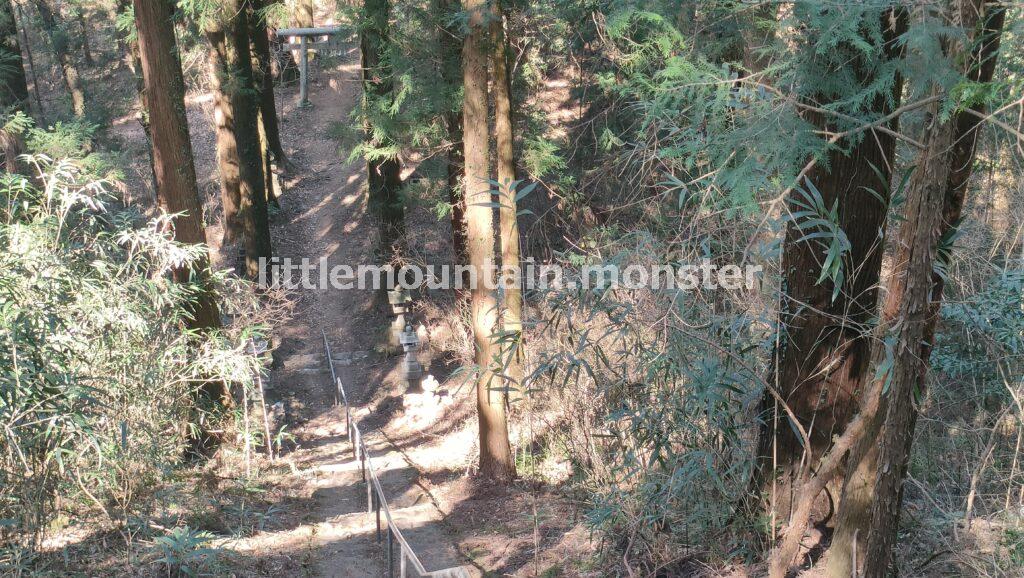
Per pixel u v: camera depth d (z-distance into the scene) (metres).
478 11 9.16
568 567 6.05
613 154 10.61
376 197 19.89
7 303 5.36
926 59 2.63
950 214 3.68
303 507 9.49
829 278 4.73
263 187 20.05
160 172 10.32
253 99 19.45
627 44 9.98
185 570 5.71
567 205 12.88
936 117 2.79
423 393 15.51
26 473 5.96
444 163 14.52
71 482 6.81
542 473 9.60
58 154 13.82
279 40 29.80
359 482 10.84
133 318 7.34
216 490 9.01
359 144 15.56
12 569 5.47
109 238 8.16
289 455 12.72
